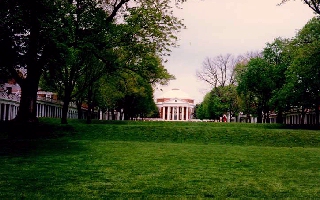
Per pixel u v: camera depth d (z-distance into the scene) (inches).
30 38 731.4
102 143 896.3
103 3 1010.7
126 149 763.4
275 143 1087.0
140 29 1031.0
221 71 2751.0
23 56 744.3
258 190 347.3
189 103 6171.3
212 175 434.9
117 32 973.8
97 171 446.0
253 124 1987.0
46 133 1055.0
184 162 560.7
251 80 2233.0
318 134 1170.6
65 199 289.9
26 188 331.9
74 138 1069.1
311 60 1574.8
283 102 1945.1
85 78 1480.1
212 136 1162.6
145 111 3314.5
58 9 784.3
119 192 324.2
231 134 1181.7
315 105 1956.2
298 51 1648.6
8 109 2249.0
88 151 697.0
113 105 2605.8
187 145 930.7
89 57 1214.3
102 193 318.0
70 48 813.9
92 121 2132.1
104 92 1903.3
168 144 949.8
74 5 869.2
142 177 408.5
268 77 2192.4
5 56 711.7
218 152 739.4
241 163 561.6
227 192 334.6
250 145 1061.1
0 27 668.1
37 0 687.7
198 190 340.8
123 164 520.4
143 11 1012.5
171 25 1040.2
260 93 2311.8
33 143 815.7
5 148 705.0
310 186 372.5
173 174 435.5
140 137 1143.0
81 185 353.4
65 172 431.8
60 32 777.6
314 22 1675.7
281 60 2265.0
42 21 722.2
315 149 859.4
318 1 986.1
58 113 3376.0
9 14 669.3
